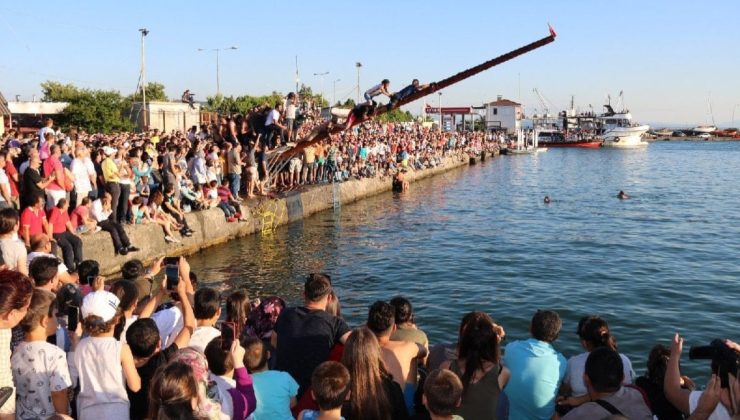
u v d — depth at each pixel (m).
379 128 59.88
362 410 4.92
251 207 25.53
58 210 13.71
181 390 4.05
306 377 6.00
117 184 17.39
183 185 21.45
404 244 24.27
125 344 5.31
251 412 5.07
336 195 35.34
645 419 5.08
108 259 16.53
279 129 26.78
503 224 29.84
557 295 15.99
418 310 14.78
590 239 25.08
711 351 4.57
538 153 107.69
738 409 4.31
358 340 5.10
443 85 17.47
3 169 13.43
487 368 5.43
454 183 53.78
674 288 16.69
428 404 4.54
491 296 15.99
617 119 131.75
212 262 20.41
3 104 37.62
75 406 5.71
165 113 48.56
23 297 4.86
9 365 4.84
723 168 73.00
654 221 30.48
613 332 12.97
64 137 18.86
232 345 5.13
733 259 20.81
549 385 6.01
